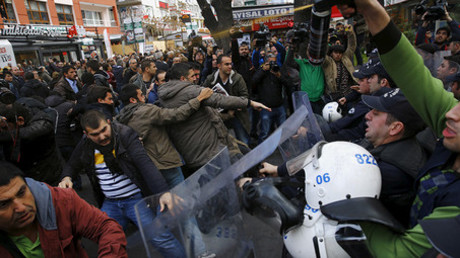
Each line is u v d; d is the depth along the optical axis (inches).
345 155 37.2
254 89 175.8
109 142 72.2
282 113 178.4
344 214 32.9
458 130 29.8
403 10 221.9
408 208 40.8
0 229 42.6
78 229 49.6
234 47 190.9
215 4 221.9
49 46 772.0
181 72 100.8
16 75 391.5
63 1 913.5
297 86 166.7
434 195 32.8
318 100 160.2
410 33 207.3
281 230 41.6
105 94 124.6
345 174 35.7
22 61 698.2
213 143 98.0
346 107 111.0
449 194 31.3
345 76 154.9
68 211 48.0
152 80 208.7
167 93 97.2
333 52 155.6
